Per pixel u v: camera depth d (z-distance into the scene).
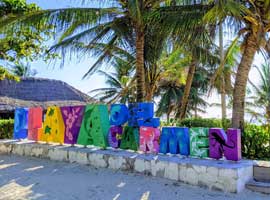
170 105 29.59
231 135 6.71
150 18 9.28
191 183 6.52
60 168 8.54
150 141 7.98
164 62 14.98
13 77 15.42
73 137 9.84
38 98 19.89
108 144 8.97
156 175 7.18
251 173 6.50
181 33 8.41
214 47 12.44
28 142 11.49
